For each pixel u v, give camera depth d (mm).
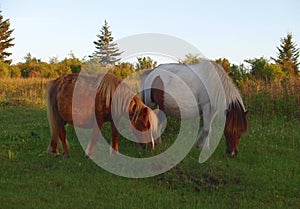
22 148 8523
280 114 11422
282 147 8719
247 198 6086
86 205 5461
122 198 5832
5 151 8234
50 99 7746
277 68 16406
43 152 8102
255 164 7652
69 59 34312
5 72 31781
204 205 5723
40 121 12062
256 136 9438
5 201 5465
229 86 7934
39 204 5414
